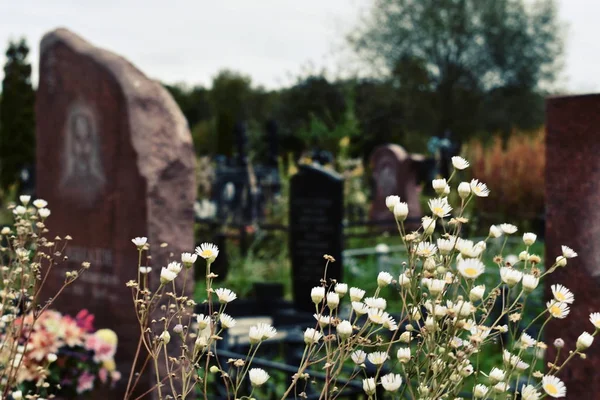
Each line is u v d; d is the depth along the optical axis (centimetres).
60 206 593
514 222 1470
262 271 1095
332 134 2086
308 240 883
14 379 245
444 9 3734
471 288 162
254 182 1728
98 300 545
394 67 3672
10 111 2645
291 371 449
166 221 516
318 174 874
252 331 165
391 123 2986
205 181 1661
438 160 1859
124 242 524
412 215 1692
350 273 1131
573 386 337
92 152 559
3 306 239
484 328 162
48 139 608
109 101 544
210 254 178
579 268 336
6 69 2659
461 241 167
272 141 2122
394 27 3669
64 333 376
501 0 3781
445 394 162
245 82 4644
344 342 166
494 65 3784
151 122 527
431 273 168
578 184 338
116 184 534
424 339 166
